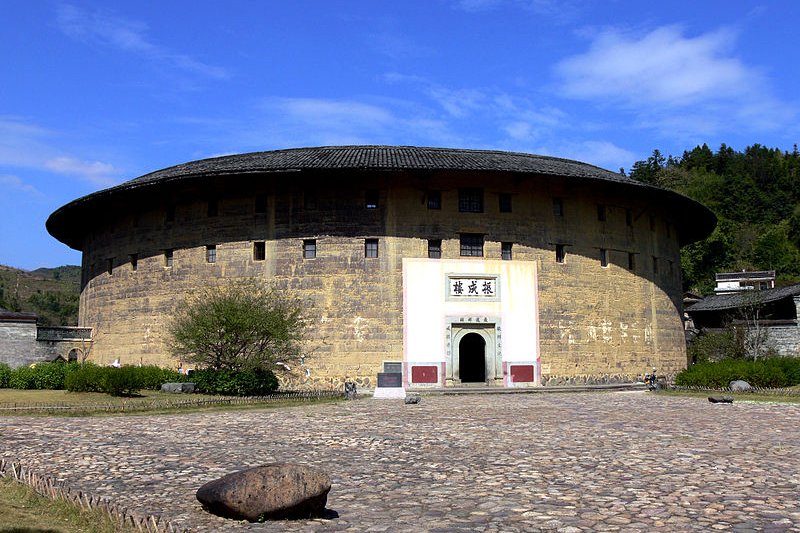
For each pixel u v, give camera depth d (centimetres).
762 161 14550
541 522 945
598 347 4212
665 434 1788
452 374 3909
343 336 3878
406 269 3938
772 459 1397
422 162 4000
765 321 6122
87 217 4881
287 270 3972
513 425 2041
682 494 1094
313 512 1016
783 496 1072
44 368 3416
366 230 3966
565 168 4341
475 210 4088
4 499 1109
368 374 3841
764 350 5672
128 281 4441
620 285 4391
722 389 3362
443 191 4056
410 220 3991
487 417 2286
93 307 4738
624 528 907
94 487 1223
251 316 3247
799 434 1758
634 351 4384
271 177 3991
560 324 4106
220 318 3228
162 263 4288
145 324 4288
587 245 4284
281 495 996
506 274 4044
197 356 3281
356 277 3922
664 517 957
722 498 1062
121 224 4578
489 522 954
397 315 3900
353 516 1011
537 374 3994
